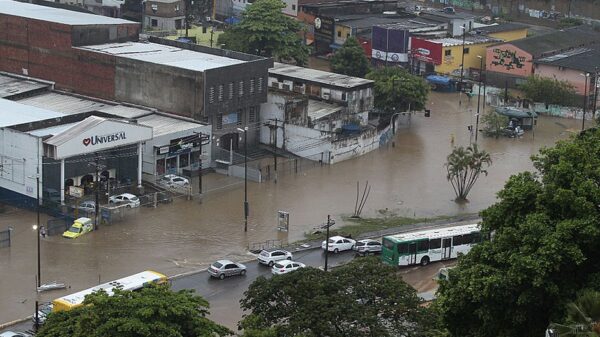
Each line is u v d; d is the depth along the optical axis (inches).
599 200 2603.3
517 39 7736.2
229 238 4350.4
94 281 3826.3
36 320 3307.1
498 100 6879.9
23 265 3961.6
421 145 5925.2
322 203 4845.0
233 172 5231.3
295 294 2513.5
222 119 5452.8
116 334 2412.6
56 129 4845.0
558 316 2524.6
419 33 7628.0
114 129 4717.0
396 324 2522.1
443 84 7214.6
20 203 4643.2
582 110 6609.3
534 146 5969.5
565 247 2529.5
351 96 5935.0
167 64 5457.7
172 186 4926.2
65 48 5797.2
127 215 4562.0
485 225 2790.4
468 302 2645.2
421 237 4060.0
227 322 3454.7
